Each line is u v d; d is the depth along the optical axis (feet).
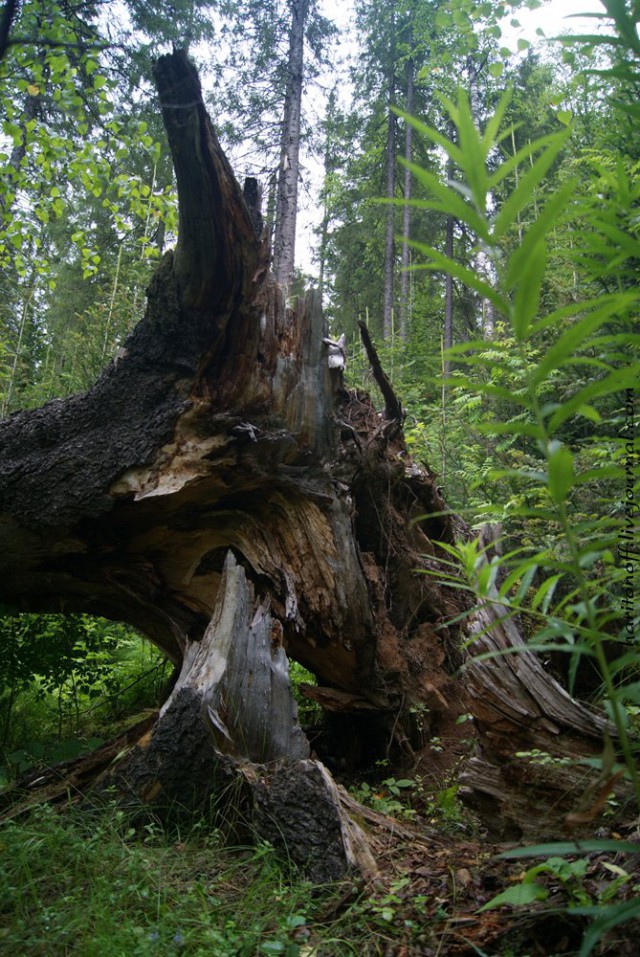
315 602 16.01
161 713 12.23
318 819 10.66
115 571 16.40
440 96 4.48
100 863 9.87
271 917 9.01
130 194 23.39
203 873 10.18
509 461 24.53
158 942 8.04
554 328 22.07
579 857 9.43
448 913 8.77
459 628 19.02
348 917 9.01
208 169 13.06
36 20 16.96
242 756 12.28
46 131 21.27
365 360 36.96
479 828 12.44
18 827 10.72
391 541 18.71
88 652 19.83
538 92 39.47
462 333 56.03
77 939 8.16
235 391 14.94
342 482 16.83
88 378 28.43
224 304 14.37
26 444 15.10
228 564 13.84
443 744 17.15
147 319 14.76
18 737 18.54
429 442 29.30
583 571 5.43
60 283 46.06
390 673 17.37
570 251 5.30
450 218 64.23
